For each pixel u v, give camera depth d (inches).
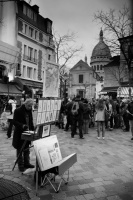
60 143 267.7
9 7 744.3
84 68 2373.3
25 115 167.3
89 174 155.8
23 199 85.0
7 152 210.7
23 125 156.5
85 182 139.9
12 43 774.5
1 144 246.7
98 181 142.1
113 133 369.7
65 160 126.0
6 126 355.3
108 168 170.6
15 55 761.0
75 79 2405.3
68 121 374.6
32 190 125.0
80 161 189.0
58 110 152.7
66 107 380.8
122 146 258.2
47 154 127.6
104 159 197.3
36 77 1172.5
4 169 160.6
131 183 139.3
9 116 341.7
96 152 224.2
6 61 724.0
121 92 982.4
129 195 120.9
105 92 1147.3
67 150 230.7
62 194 120.8
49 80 167.6
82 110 306.0
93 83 2326.5
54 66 173.2
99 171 162.9
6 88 708.0
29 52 1123.9
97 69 2997.0
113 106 411.8
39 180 132.5
